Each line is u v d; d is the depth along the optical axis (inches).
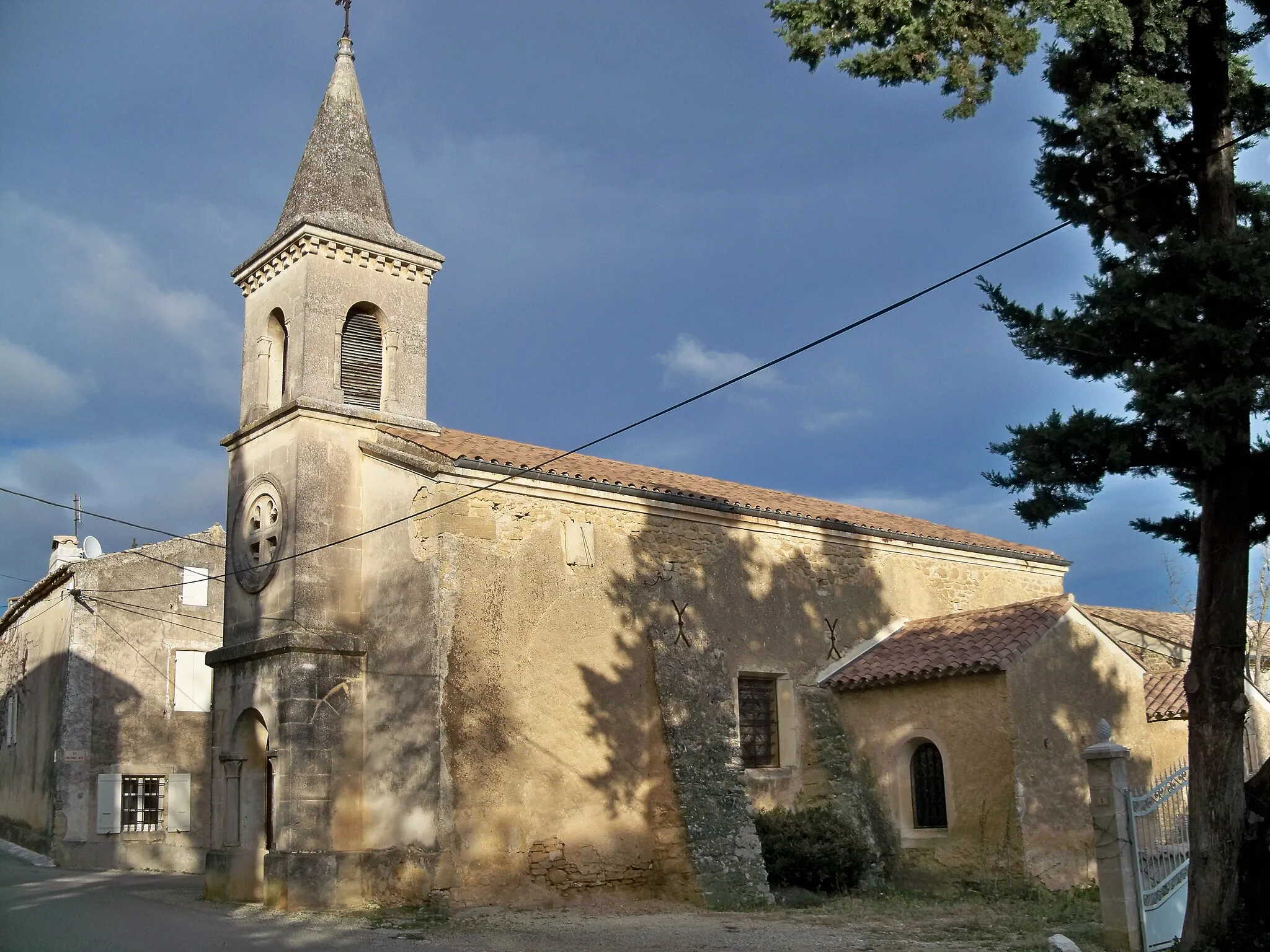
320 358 706.2
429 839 596.1
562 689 662.5
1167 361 415.2
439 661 613.0
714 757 695.1
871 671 773.3
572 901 629.6
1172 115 451.5
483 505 654.5
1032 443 436.5
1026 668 698.2
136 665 1088.8
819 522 828.0
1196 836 434.0
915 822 735.7
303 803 621.6
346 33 826.8
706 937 517.0
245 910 605.3
